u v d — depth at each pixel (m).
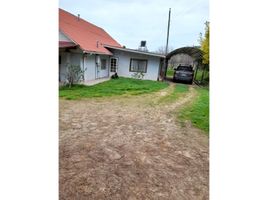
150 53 13.57
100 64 12.75
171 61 24.69
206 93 9.50
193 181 2.48
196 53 13.44
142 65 14.12
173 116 5.34
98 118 4.90
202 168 2.79
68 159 2.86
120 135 3.87
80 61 10.41
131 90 9.16
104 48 13.31
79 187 2.26
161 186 2.36
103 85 9.96
